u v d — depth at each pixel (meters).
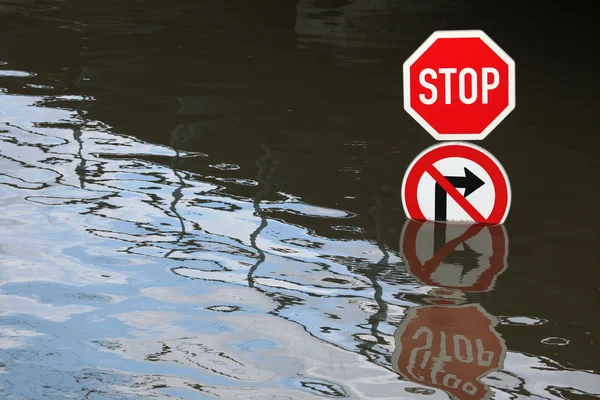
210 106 12.49
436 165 8.38
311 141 10.97
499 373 5.73
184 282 7.02
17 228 8.05
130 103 12.58
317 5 20.88
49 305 6.58
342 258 7.60
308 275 7.23
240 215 8.52
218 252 7.63
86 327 6.25
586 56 16.56
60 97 12.82
